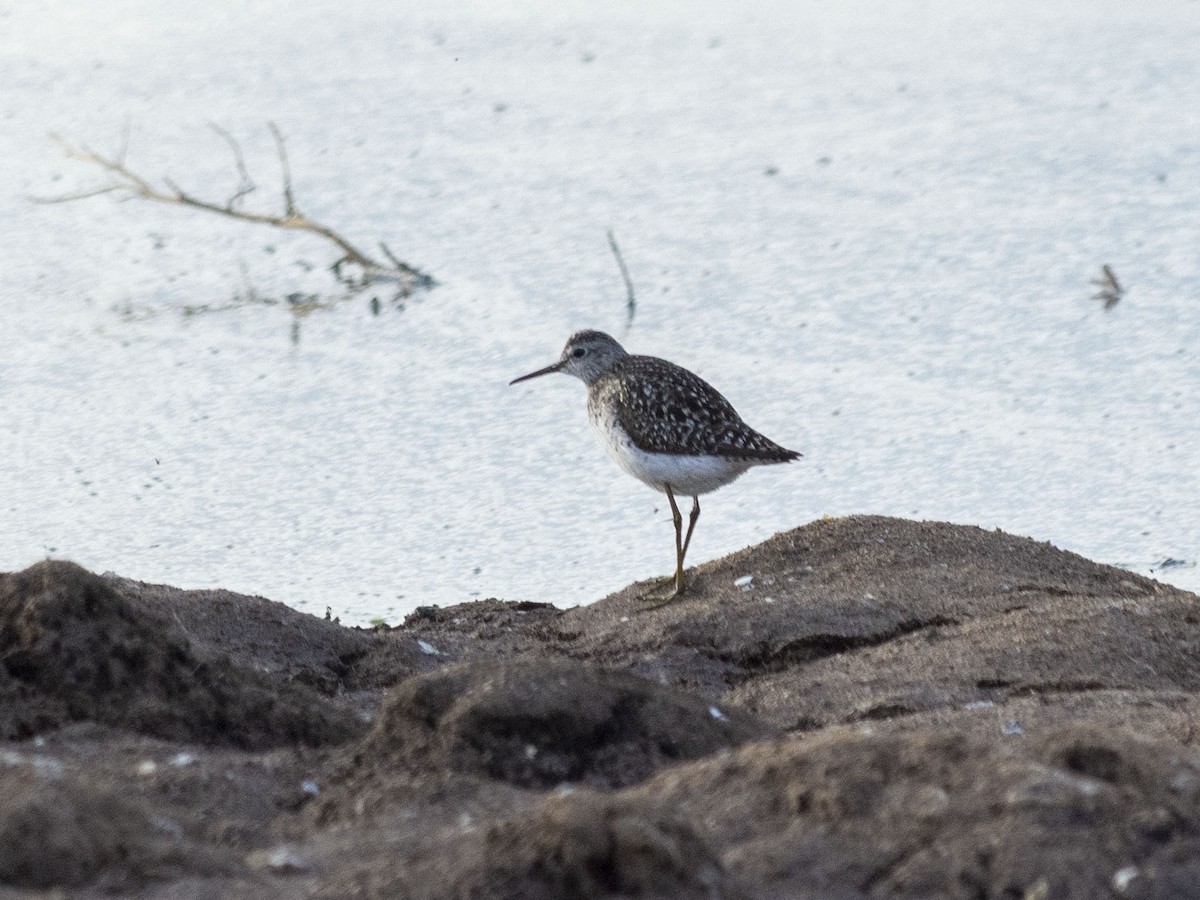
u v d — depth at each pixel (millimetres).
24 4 30516
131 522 13672
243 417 15867
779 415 15398
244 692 8172
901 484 14039
